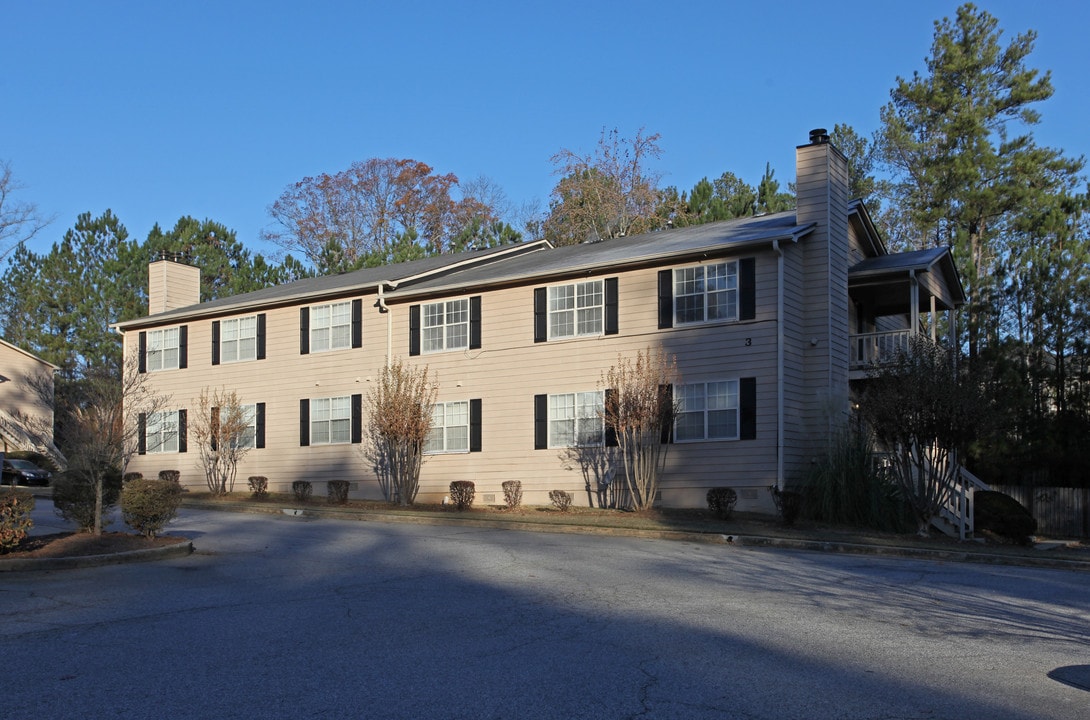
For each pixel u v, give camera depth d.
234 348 33.97
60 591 12.02
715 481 24.19
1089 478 28.02
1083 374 27.53
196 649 8.71
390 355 30.19
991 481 29.23
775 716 6.72
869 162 46.09
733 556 16.97
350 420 30.81
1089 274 29.58
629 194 50.50
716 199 45.34
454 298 29.16
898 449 21.36
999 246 39.50
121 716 6.60
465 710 6.75
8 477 37.12
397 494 27.91
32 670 7.89
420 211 61.69
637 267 25.94
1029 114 40.19
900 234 44.31
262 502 28.77
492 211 63.62
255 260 53.22
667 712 6.76
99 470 16.66
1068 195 38.22
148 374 35.41
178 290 40.19
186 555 15.74
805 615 10.80
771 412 23.59
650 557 16.31
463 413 28.59
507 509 25.75
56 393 44.47
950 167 38.81
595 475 25.97
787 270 24.34
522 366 27.61
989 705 7.12
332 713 6.66
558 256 31.08
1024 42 40.25
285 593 12.03
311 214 61.16
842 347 25.53
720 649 8.85
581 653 8.60
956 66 40.34
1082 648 9.28
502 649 8.76
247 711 6.71
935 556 18.11
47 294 48.25
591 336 26.45
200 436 32.91
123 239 51.09
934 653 8.88
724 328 24.50
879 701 7.16
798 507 21.70
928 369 20.88
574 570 14.39
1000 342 29.91
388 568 14.46
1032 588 13.71
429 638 9.24
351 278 34.31
